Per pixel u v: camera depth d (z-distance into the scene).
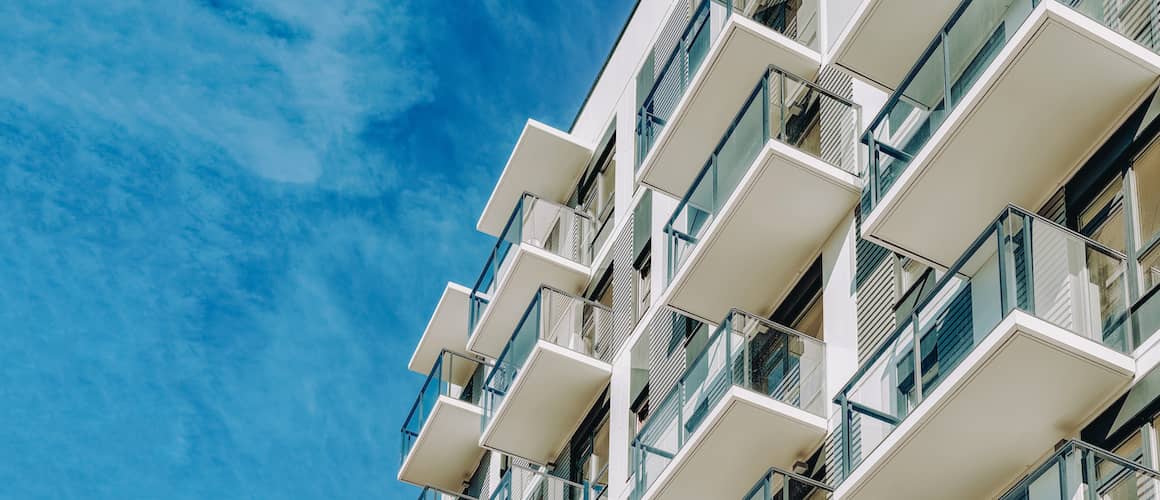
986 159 18.44
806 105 23.14
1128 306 16.38
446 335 37.88
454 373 36.19
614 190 31.66
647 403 26.72
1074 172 18.22
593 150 33.69
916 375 17.59
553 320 29.39
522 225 32.03
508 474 29.47
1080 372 16.08
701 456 21.48
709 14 26.34
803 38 24.97
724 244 23.17
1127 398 16.02
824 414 21.08
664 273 27.38
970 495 17.72
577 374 28.48
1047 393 16.39
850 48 21.89
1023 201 18.72
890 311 20.36
